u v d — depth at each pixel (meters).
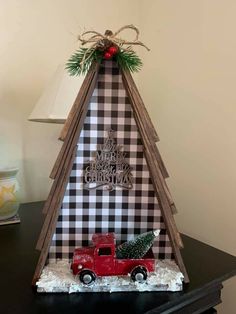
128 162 0.65
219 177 1.16
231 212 1.12
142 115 0.63
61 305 0.59
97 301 0.60
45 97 1.01
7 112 1.21
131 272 0.62
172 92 1.35
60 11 1.28
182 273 0.66
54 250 0.66
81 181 0.65
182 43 1.28
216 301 0.73
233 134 1.10
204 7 1.17
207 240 1.22
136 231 0.67
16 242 0.89
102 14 1.40
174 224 0.66
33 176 1.32
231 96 1.10
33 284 0.65
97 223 0.66
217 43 1.13
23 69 1.22
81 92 0.62
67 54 1.32
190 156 1.28
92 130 0.63
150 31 1.44
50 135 1.33
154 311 0.59
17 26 1.19
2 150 1.22
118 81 0.63
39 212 1.16
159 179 0.64
